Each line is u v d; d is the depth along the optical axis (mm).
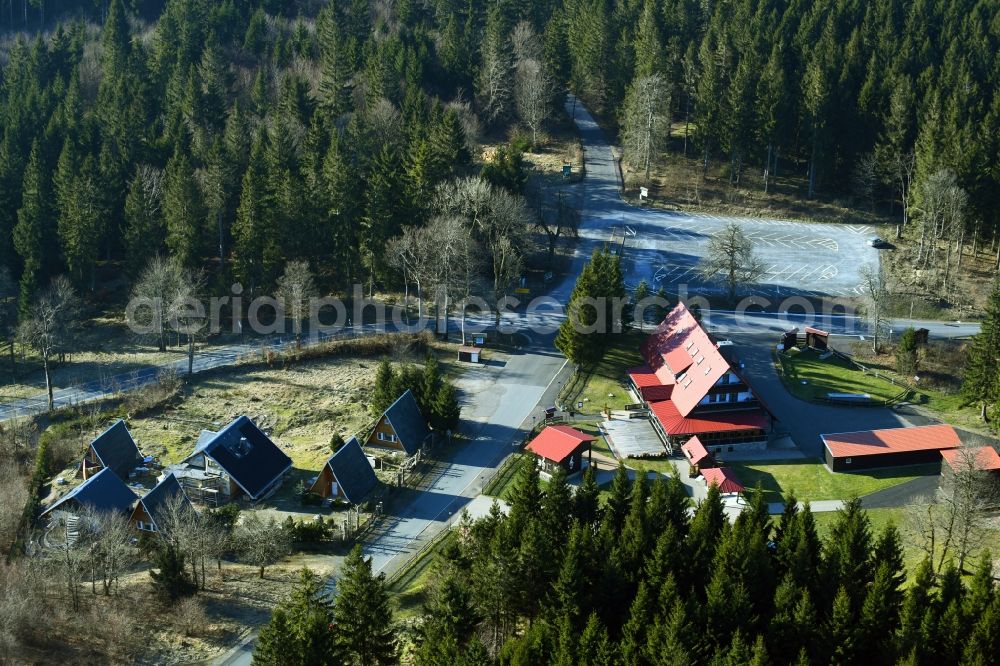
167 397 119375
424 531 94625
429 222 138500
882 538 77688
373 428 108250
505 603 75812
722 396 109062
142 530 92125
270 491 101938
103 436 102688
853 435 105562
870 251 159000
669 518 84188
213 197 145875
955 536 86375
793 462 105625
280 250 140375
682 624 69000
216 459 98938
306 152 153250
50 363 131875
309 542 92312
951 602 70125
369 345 129875
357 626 70875
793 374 122375
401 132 162875
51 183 153750
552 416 113938
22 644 74500
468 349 127062
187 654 75625
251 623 79688
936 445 104062
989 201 152125
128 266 146375
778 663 71688
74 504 90000
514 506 82438
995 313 109750
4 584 77312
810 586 76375
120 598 82312
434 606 76688
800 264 154500
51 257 147750
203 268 147250
